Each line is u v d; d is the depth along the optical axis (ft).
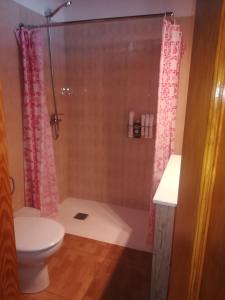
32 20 7.24
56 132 8.93
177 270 2.75
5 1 6.22
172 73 6.31
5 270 2.73
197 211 1.69
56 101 8.81
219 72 1.38
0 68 6.31
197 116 1.99
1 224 2.59
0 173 2.50
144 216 8.86
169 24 5.95
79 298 5.31
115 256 6.68
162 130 6.58
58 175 9.48
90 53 8.63
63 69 8.99
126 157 9.10
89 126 9.32
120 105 8.72
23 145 7.42
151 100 8.31
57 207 8.45
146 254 6.78
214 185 1.58
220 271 1.57
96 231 7.85
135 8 7.82
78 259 6.54
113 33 8.20
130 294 5.43
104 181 9.66
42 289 5.49
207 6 1.89
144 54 8.05
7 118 6.72
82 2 8.32
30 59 6.91
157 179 6.86
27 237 5.08
